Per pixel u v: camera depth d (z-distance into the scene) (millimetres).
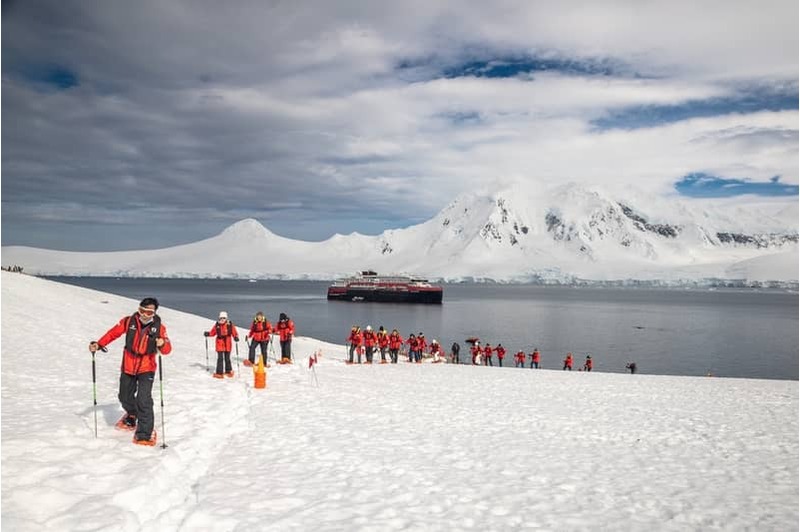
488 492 9008
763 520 8102
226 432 12305
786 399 20453
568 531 7527
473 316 142875
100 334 29250
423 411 16141
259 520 7359
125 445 9875
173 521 7277
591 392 21703
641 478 10070
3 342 23234
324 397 17859
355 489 8852
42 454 8906
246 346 34625
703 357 71812
